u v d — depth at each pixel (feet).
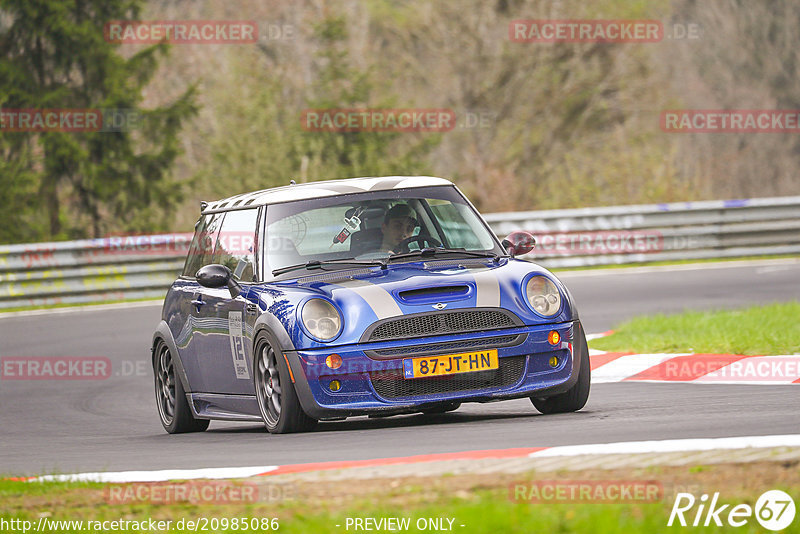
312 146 414.82
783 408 91.61
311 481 69.36
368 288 94.22
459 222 106.01
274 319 94.99
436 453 76.74
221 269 103.40
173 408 117.50
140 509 67.46
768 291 212.64
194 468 80.43
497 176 489.67
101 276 266.98
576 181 403.95
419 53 497.87
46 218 418.92
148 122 421.18
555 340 94.63
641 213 285.84
